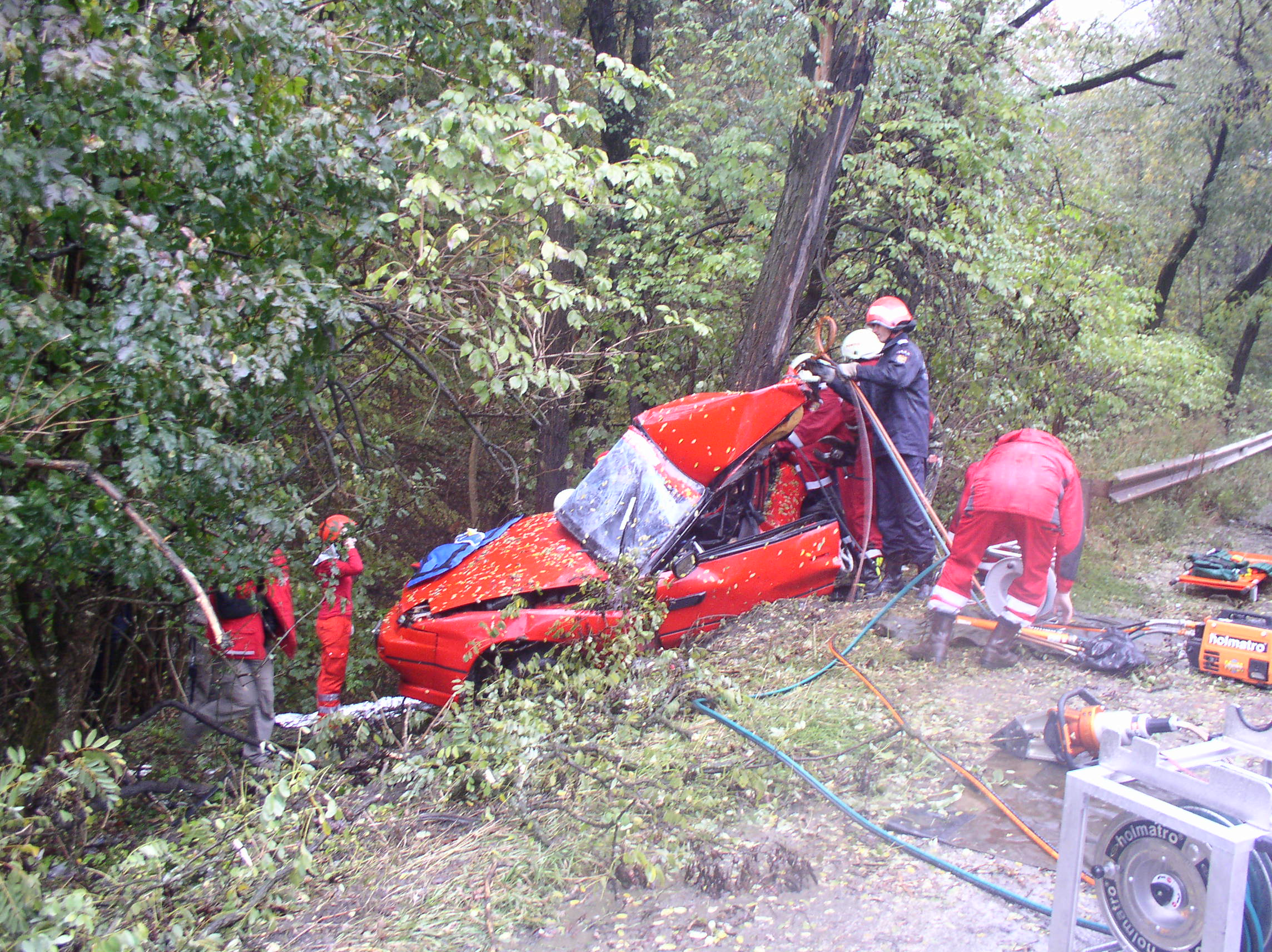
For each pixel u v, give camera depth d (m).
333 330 4.55
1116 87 18.34
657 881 3.12
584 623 5.23
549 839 3.47
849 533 6.38
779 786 3.69
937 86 9.02
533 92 7.70
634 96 10.29
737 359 8.33
